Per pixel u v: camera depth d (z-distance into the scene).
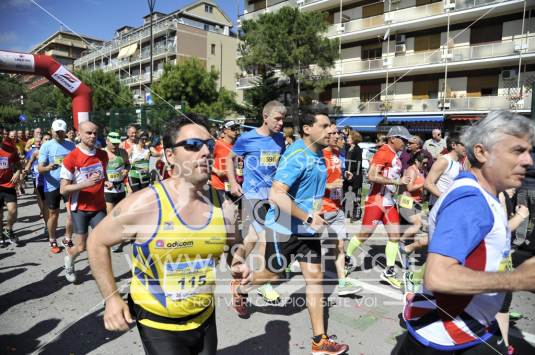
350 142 7.35
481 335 1.45
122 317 1.50
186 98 27.28
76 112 7.90
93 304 3.28
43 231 5.95
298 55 18.55
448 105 19.11
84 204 3.70
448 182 3.81
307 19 19.02
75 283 3.77
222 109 27.09
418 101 19.92
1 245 5.13
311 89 21.08
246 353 2.56
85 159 3.68
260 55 19.67
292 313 3.19
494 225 1.31
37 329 2.85
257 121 25.47
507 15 17.98
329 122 2.71
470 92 19.55
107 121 12.75
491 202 1.33
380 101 20.78
